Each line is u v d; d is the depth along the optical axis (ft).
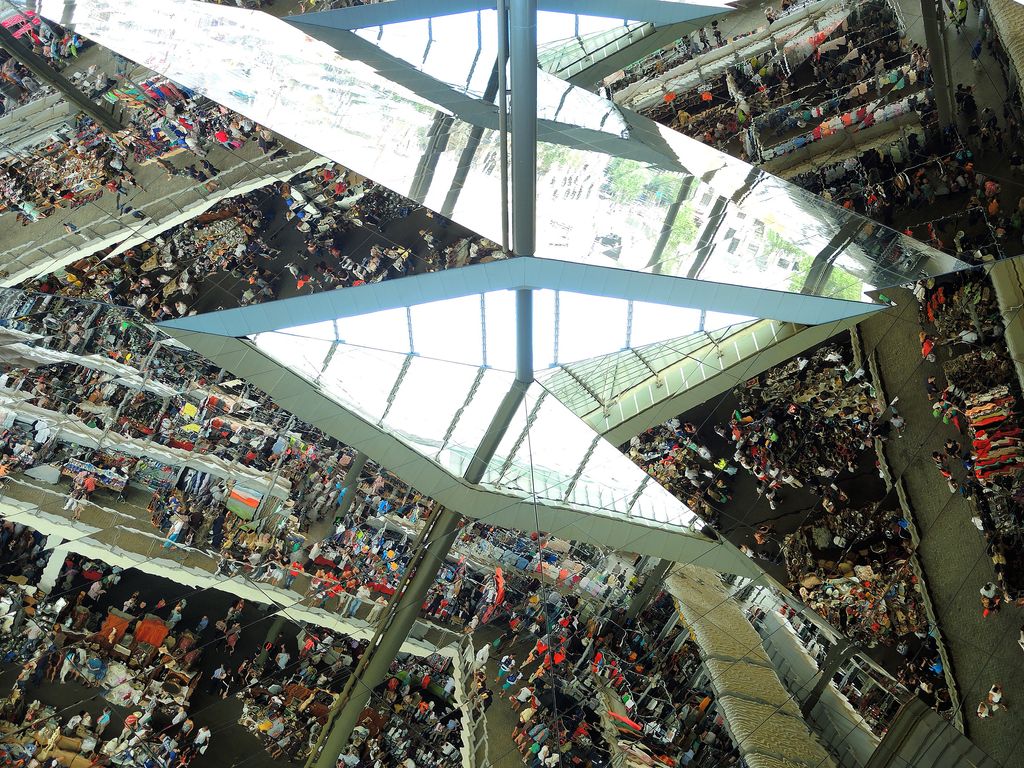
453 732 85.05
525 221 68.23
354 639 92.84
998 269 82.17
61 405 108.06
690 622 80.18
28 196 136.05
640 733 75.72
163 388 110.01
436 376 74.69
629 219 71.46
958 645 74.95
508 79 75.72
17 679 83.05
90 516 99.50
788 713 72.18
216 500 101.24
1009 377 80.89
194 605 94.43
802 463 92.58
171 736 83.87
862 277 73.92
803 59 110.42
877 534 85.66
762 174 83.71
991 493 78.64
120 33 107.14
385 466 79.66
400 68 102.47
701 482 93.45
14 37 138.92
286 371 71.77
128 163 134.00
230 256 123.75
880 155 96.32
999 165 86.89
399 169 85.35
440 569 86.94
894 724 72.13
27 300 117.08
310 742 86.69
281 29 111.55
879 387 91.86
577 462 81.15
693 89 122.01
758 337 78.02
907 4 99.60
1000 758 66.90
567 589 85.35
